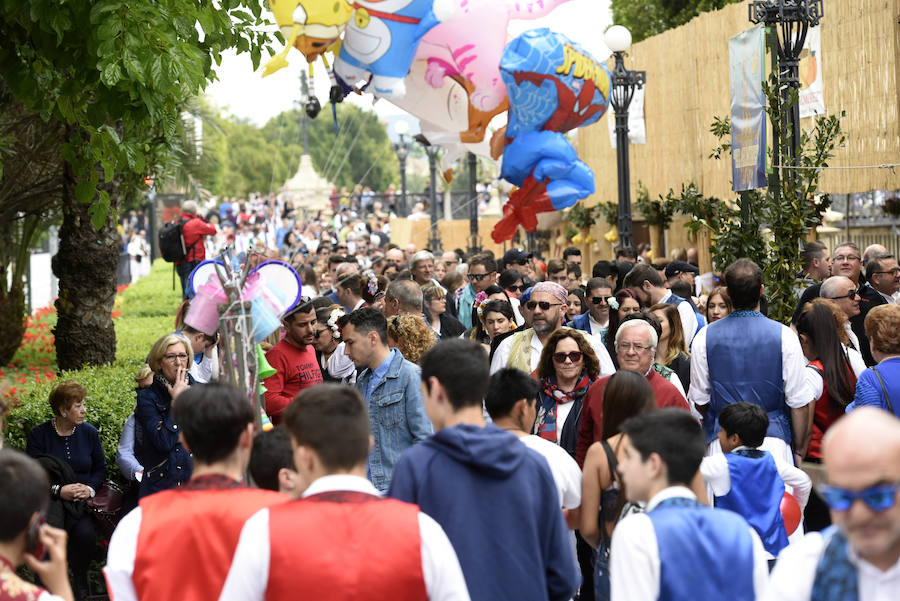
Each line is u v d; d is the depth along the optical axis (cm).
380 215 6250
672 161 3005
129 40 1007
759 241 1662
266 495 598
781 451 1060
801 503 959
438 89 1941
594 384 974
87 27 1046
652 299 1526
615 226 3488
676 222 3266
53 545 538
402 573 525
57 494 1128
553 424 1036
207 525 579
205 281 831
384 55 1750
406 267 2777
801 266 1600
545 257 4384
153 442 1108
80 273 1977
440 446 641
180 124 2500
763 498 889
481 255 1900
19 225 2809
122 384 1612
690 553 551
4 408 912
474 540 622
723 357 1087
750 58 1620
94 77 1095
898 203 3064
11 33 1152
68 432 1191
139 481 1187
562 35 1889
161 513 584
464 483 630
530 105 1886
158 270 5362
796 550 466
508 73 1841
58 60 1117
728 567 555
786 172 1609
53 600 520
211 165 3266
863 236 3506
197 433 596
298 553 521
